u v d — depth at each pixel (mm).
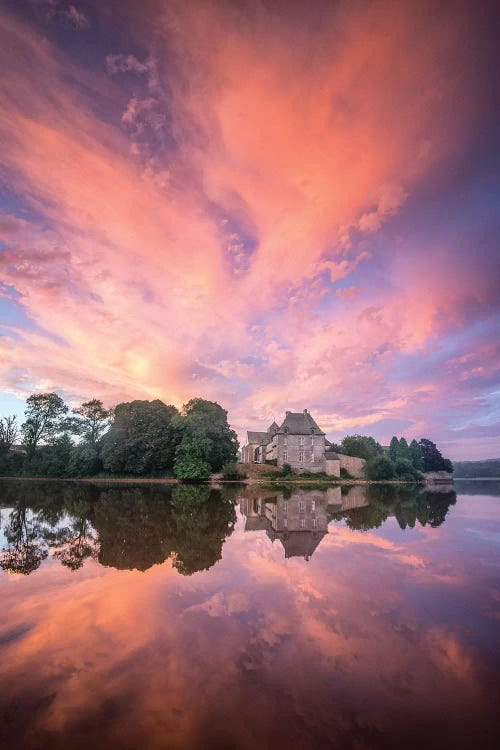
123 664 4180
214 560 8641
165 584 6895
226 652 4445
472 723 3291
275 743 3029
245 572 7676
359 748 2980
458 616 5508
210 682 3842
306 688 3768
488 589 6648
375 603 5988
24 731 3150
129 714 3367
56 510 17922
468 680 3922
